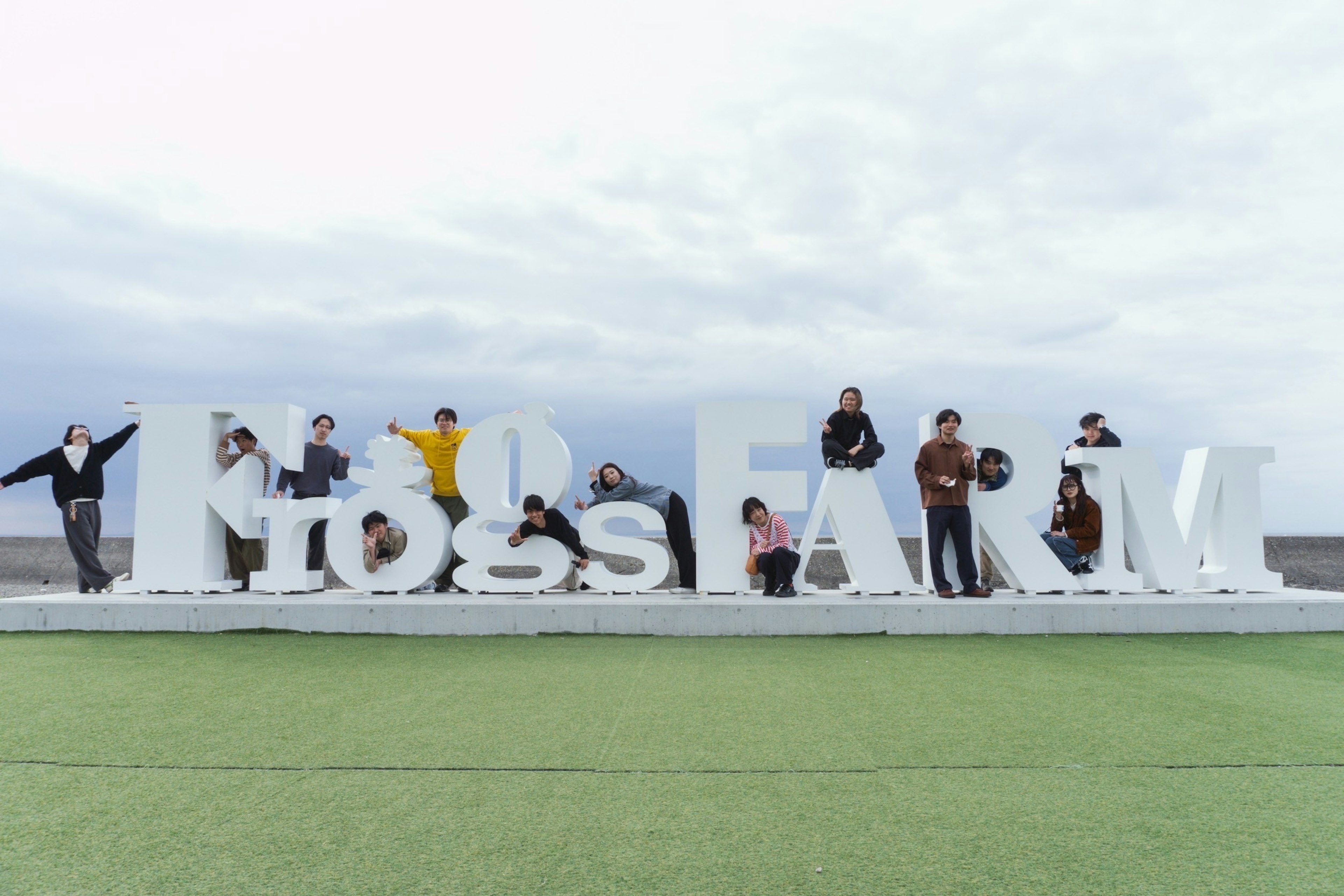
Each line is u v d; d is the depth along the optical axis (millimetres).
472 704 3895
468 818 2488
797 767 2955
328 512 7086
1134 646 5609
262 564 7555
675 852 2250
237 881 2080
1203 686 4309
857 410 7105
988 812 2541
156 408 7188
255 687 4273
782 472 6934
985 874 2121
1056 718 3633
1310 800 2641
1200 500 7059
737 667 4832
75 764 3006
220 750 3172
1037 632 6207
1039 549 6852
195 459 7121
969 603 6270
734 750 3154
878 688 4246
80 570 7176
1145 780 2834
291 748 3199
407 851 2256
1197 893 2018
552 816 2504
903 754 3104
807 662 4992
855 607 6199
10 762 3027
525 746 3217
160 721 3590
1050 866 2164
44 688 4266
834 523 7527
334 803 2607
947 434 6781
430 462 7445
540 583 6926
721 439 7000
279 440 7113
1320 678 4520
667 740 3297
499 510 6992
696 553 7031
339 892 2020
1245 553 7039
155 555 7059
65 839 2338
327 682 4410
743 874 2119
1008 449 6969
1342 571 9641
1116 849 2271
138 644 5762
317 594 7012
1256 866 2168
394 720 3605
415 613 6246
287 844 2301
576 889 2031
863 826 2426
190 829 2406
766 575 6879
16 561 10047
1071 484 7031
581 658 5141
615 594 6941
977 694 4102
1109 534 6941
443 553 6973
